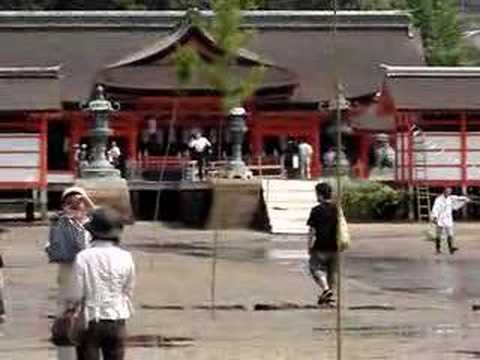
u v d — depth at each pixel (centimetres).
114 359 1427
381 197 5891
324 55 7812
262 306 2736
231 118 6188
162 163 6519
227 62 2473
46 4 10181
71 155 7194
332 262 2673
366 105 7450
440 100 6056
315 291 3048
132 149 7188
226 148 7262
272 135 7356
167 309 2686
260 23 8025
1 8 10138
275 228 5350
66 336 1508
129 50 7812
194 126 7219
